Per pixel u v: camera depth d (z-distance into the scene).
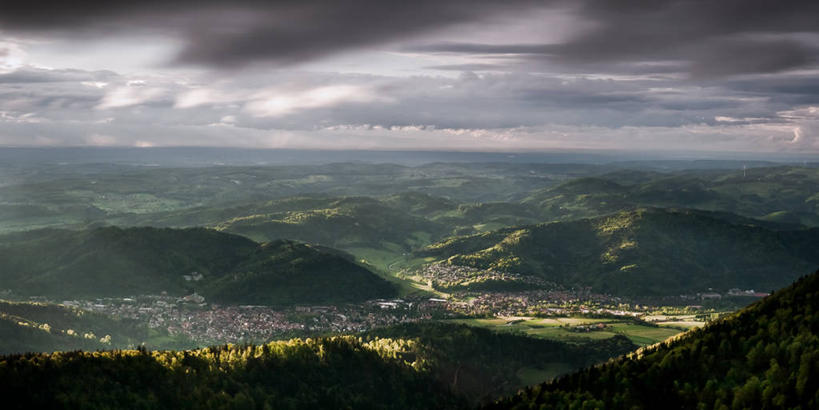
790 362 184.25
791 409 165.12
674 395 192.12
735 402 175.88
